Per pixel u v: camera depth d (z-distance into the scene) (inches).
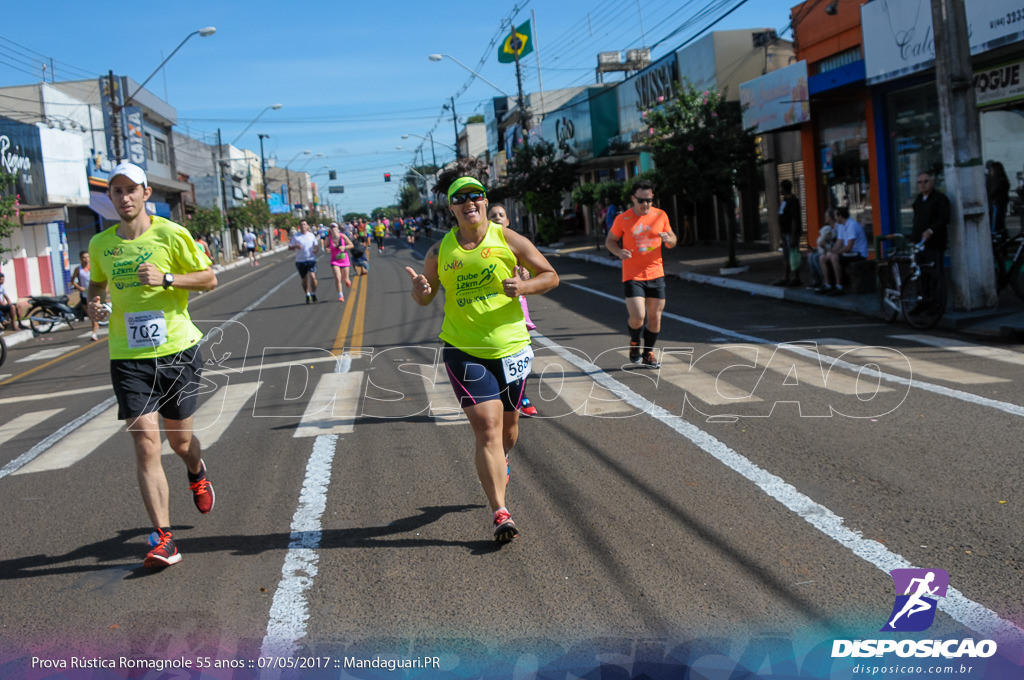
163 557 178.1
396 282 981.2
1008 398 276.7
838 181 764.0
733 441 248.2
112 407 378.3
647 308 366.3
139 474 180.4
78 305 822.5
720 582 157.8
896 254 442.0
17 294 1044.5
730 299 605.9
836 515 186.1
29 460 287.3
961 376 313.4
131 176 181.3
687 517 190.5
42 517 221.9
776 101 765.9
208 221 1998.0
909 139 653.3
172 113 2006.6
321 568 175.6
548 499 209.2
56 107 1306.6
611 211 1132.5
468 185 179.6
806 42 791.7
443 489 222.8
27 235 1072.2
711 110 741.9
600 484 217.8
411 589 163.0
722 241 1152.8
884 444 235.5
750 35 988.6
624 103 1342.3
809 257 577.9
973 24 500.4
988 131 566.3
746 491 205.0
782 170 921.5
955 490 196.2
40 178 996.6
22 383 490.9
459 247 184.2
